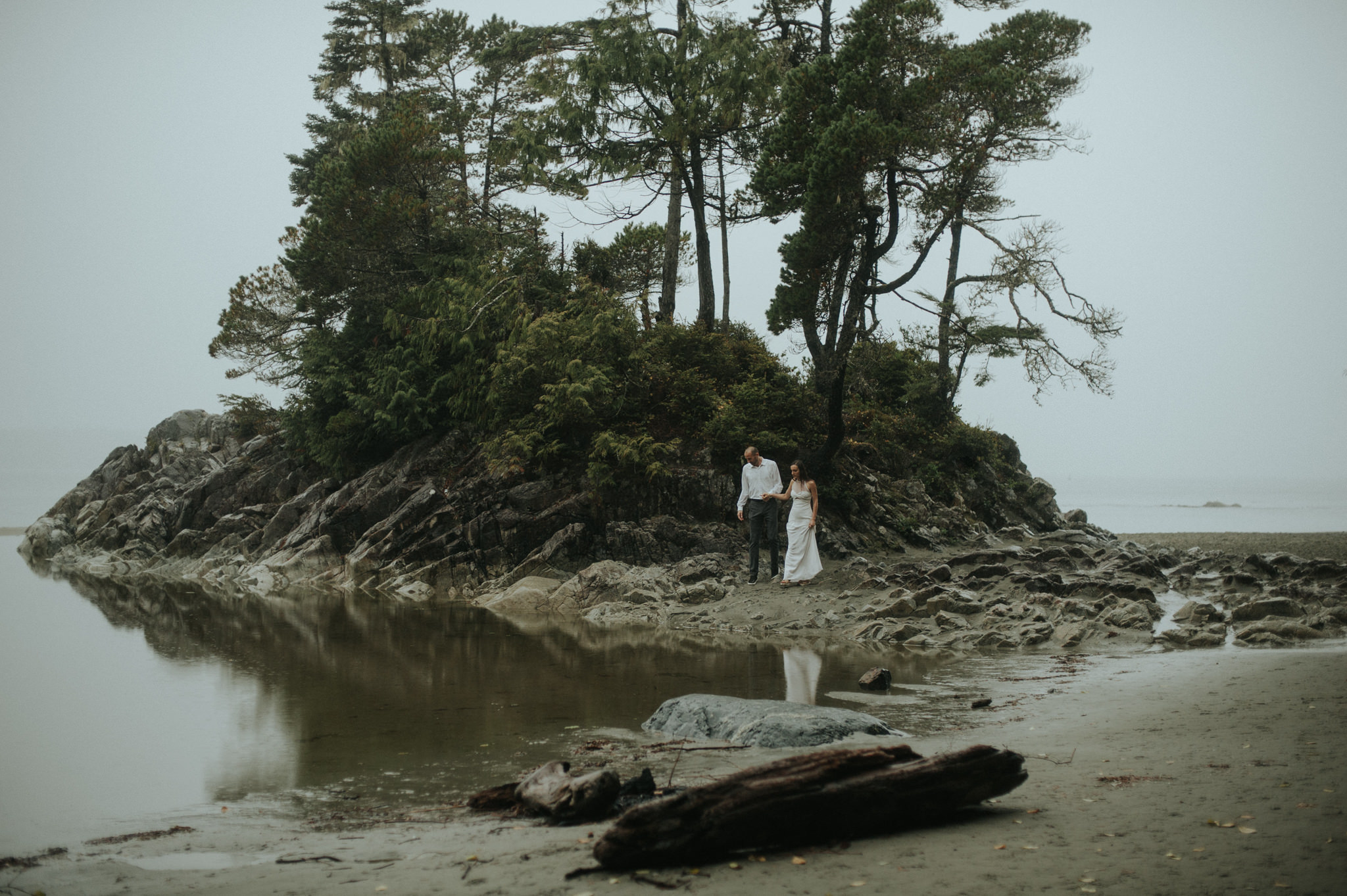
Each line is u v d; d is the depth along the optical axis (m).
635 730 7.51
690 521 19.34
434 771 6.36
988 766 4.71
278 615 16.23
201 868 4.48
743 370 22.98
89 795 5.93
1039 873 3.73
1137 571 16.42
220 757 6.85
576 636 13.42
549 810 5.09
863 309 19.91
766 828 4.18
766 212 21.00
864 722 7.05
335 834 5.01
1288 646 10.68
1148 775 5.33
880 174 18.64
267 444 30.20
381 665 10.91
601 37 23.17
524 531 19.95
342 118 40.28
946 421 26.94
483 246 26.72
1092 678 9.20
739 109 22.95
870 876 3.79
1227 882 3.53
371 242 25.98
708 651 11.84
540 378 21.64
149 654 11.82
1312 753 5.56
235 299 30.23
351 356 27.30
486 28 34.00
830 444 19.47
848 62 18.89
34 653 11.95
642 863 4.00
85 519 32.62
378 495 23.50
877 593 14.60
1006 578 14.77
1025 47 19.53
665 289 25.44
